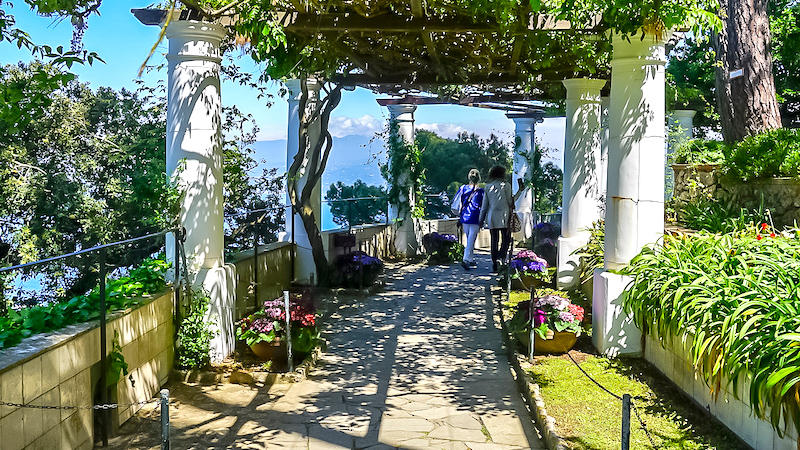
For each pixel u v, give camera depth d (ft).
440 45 23.27
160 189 17.90
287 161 31.63
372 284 31.17
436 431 14.40
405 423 14.89
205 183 18.43
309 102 30.01
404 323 24.84
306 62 24.11
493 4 16.69
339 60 25.91
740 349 11.50
